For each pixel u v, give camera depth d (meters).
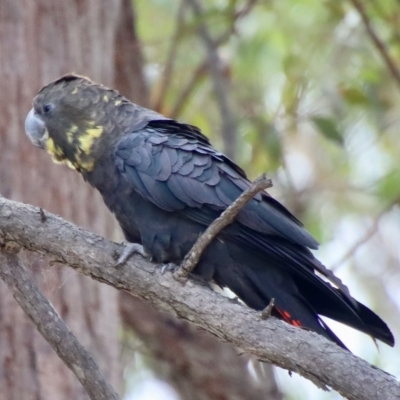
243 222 8.85
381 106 14.89
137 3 17.30
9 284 7.59
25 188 11.51
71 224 8.02
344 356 7.20
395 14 14.81
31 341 11.20
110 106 9.82
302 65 15.35
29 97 11.77
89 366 7.39
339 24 15.71
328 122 14.31
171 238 9.05
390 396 6.93
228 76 16.30
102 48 12.66
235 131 15.38
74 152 9.77
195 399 15.05
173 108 15.92
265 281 8.98
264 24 16.20
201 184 9.04
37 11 12.03
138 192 9.09
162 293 7.80
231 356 14.98
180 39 15.63
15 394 11.05
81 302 11.55
